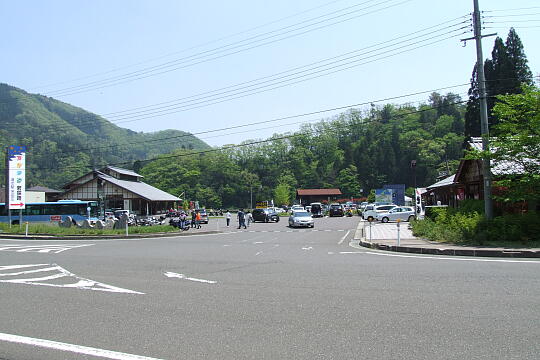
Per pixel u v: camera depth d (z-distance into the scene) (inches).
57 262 518.3
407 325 226.5
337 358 181.3
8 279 395.2
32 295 321.7
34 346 204.7
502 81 1485.0
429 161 3398.1
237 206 4013.3
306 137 4544.8
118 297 310.5
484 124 647.8
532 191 605.3
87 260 534.9
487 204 644.7
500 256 500.1
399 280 353.4
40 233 1063.0
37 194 2534.5
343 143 4522.6
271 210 1894.7
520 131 607.2
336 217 2231.8
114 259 542.9
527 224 586.2
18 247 747.4
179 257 559.2
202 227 1510.8
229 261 508.4
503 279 348.2
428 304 269.6
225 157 4089.6
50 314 265.0
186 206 2869.1
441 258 498.0
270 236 986.7
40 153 2103.8
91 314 263.3
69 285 360.5
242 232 1163.9
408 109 4288.9
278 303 281.7
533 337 203.5
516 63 1486.2
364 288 323.6
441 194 1759.4
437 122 3809.1
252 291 322.7
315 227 1358.3
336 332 217.5
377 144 4138.8
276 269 434.3
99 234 1039.6
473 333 210.7
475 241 588.4
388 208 1603.1
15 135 2123.5
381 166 3946.9
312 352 189.2
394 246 606.5
